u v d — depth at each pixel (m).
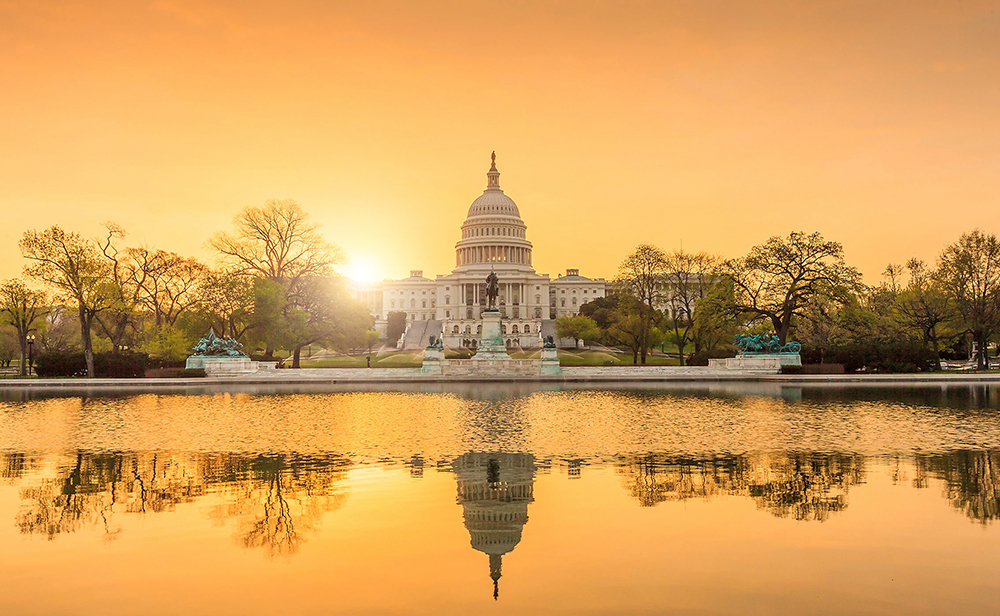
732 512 20.73
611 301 172.25
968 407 46.38
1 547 18.05
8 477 25.42
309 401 53.50
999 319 90.44
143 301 96.69
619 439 33.22
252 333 93.94
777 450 30.09
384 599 14.92
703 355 93.38
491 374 82.25
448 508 21.30
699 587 15.43
